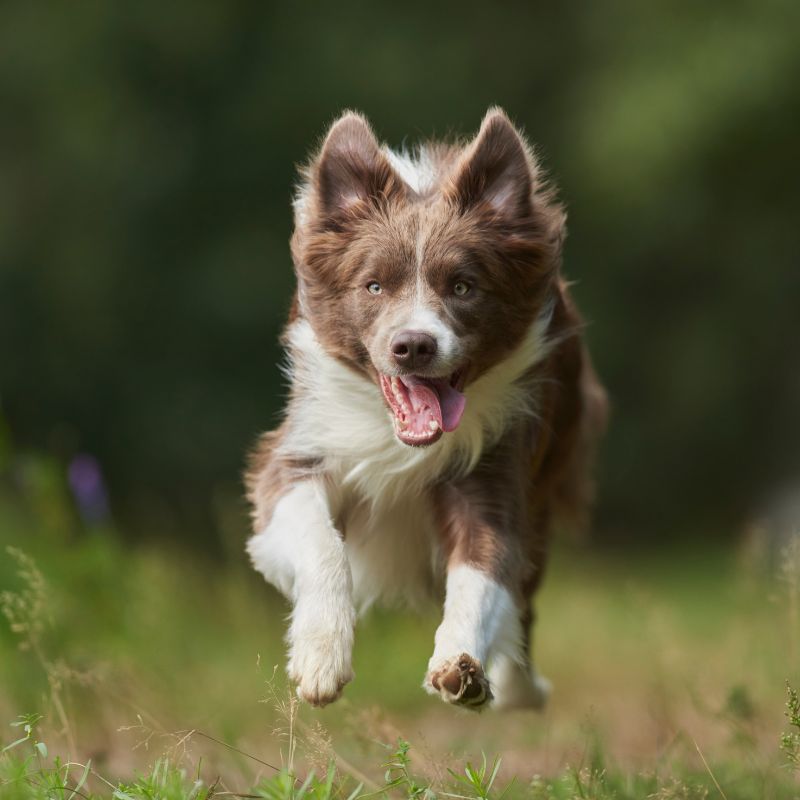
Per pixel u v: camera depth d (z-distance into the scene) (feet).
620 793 21.34
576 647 44.80
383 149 24.49
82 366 82.28
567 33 86.53
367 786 21.26
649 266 84.53
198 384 81.25
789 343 84.79
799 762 21.38
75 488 38.40
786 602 32.14
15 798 18.16
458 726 32.83
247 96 84.38
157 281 82.58
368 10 86.33
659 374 85.15
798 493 82.48
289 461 23.71
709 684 32.86
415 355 21.30
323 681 20.49
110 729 27.17
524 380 23.48
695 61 74.28
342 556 21.89
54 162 84.17
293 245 23.79
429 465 23.26
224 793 19.26
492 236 22.57
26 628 26.00
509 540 22.97
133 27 84.69
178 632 36.99
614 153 75.51
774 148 75.00
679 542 84.38
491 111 23.02
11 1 86.33
